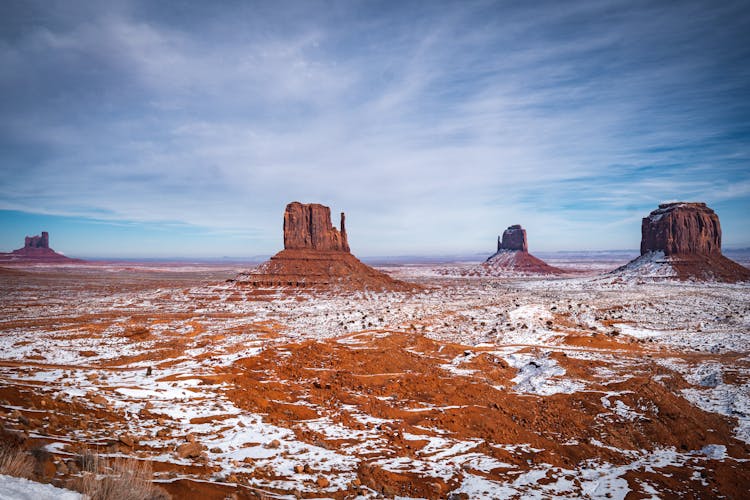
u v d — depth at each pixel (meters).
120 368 33.41
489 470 17.33
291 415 22.23
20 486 7.25
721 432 22.73
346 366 33.28
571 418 24.31
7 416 13.25
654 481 17.19
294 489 12.78
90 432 14.20
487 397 27.44
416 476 15.85
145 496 8.82
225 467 13.77
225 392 24.12
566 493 15.70
